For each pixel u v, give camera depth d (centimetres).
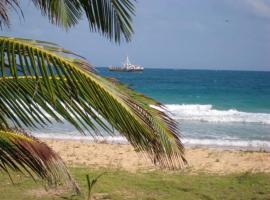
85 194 1278
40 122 341
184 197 1327
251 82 12500
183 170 1744
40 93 336
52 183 379
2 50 333
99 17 448
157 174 1653
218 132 3212
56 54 333
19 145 332
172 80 12900
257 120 3884
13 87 339
